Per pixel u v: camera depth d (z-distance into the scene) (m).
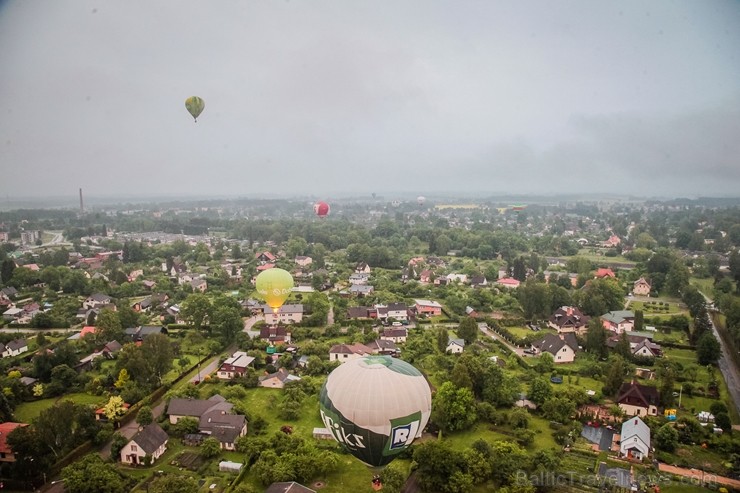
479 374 86.69
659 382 95.12
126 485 61.47
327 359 106.94
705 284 187.12
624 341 109.44
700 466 68.44
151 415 77.94
